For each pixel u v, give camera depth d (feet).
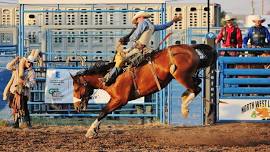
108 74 46.19
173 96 59.93
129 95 45.93
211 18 87.71
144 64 45.50
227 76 59.06
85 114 60.80
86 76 47.44
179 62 44.37
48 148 41.93
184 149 41.39
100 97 60.80
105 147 42.78
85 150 40.70
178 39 76.84
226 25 60.29
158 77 45.09
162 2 59.11
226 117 58.75
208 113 59.00
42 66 62.34
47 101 61.16
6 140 46.91
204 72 59.00
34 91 61.87
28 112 57.62
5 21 86.94
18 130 54.85
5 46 70.03
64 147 42.55
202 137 48.83
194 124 59.77
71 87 61.11
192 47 45.39
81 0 59.98
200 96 59.72
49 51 77.41
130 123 61.93
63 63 75.36
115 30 76.54
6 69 60.59
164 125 59.26
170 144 44.75
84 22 78.64
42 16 79.51
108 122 62.64
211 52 45.44
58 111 62.64
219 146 43.68
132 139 47.62
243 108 58.54
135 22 46.24
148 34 45.52
